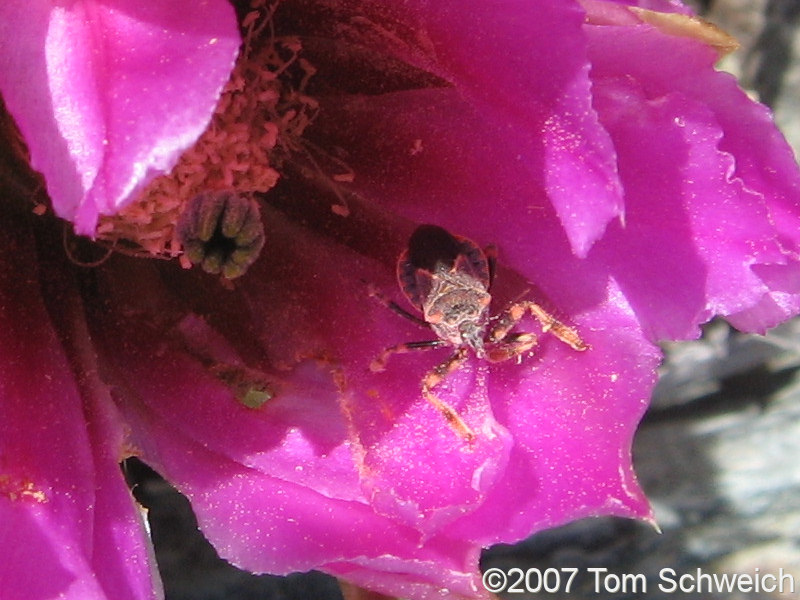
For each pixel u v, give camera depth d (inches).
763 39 7.5
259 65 4.3
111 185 3.1
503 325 4.2
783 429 6.7
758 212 3.9
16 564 3.7
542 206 4.1
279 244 4.6
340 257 4.6
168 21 3.3
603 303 4.2
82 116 3.2
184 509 6.1
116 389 4.4
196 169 4.1
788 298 4.5
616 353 4.2
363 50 4.3
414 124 4.3
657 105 3.8
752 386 6.9
